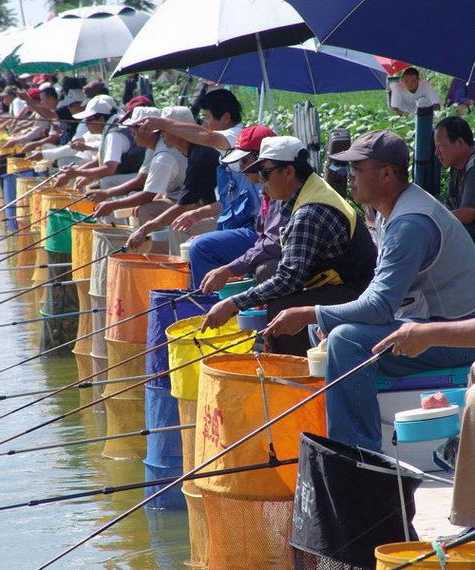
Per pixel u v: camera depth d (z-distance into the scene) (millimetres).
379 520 5859
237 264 9633
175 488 9227
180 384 8484
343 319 7289
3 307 17953
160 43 13477
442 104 19031
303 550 6070
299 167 8844
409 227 7297
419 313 7535
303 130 13609
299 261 8516
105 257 12180
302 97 25031
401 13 9617
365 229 8797
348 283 8758
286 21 13234
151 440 9383
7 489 9898
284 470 6832
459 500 5168
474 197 10266
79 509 9367
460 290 7500
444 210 7488
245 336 8633
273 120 13859
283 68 16312
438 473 7434
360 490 5859
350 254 8711
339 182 11492
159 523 8977
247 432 6828
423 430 6121
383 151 7453
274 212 9711
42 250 18094
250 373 7551
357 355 7062
